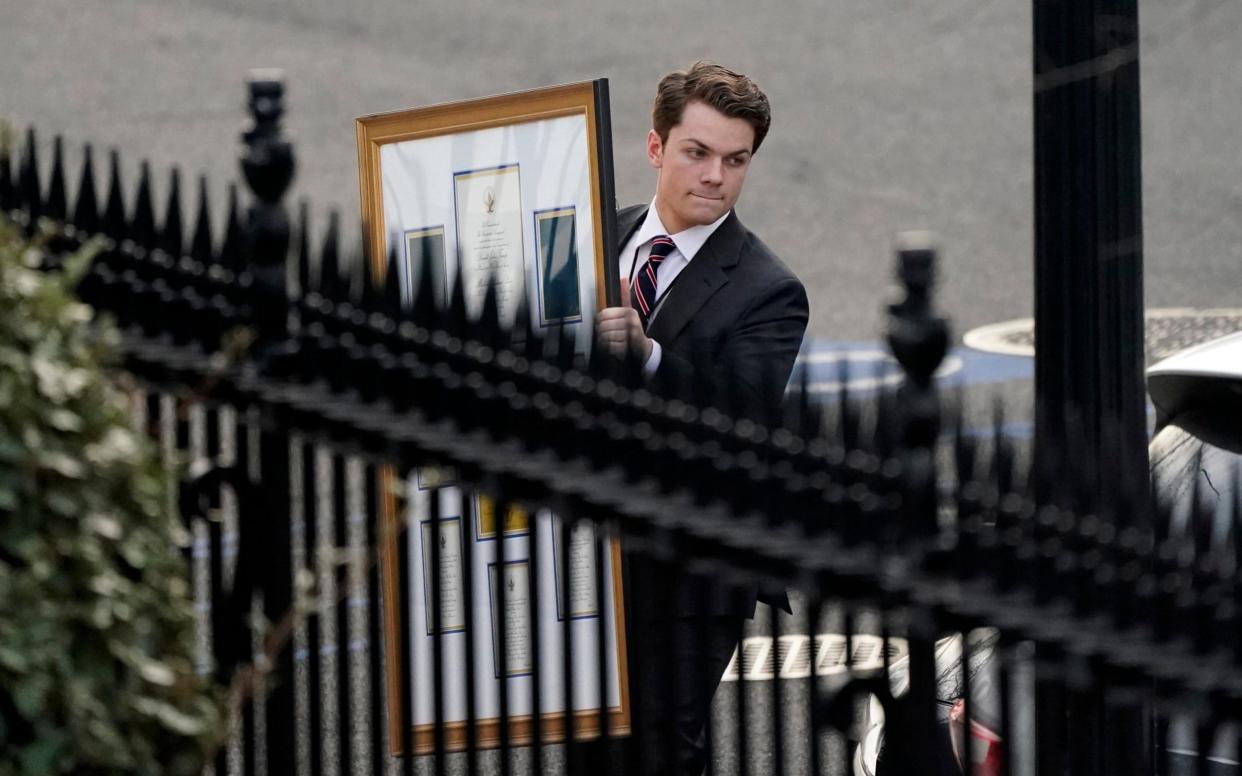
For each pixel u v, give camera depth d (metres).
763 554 12.73
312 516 13.80
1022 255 55.53
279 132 13.48
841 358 12.95
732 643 15.57
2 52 69.31
